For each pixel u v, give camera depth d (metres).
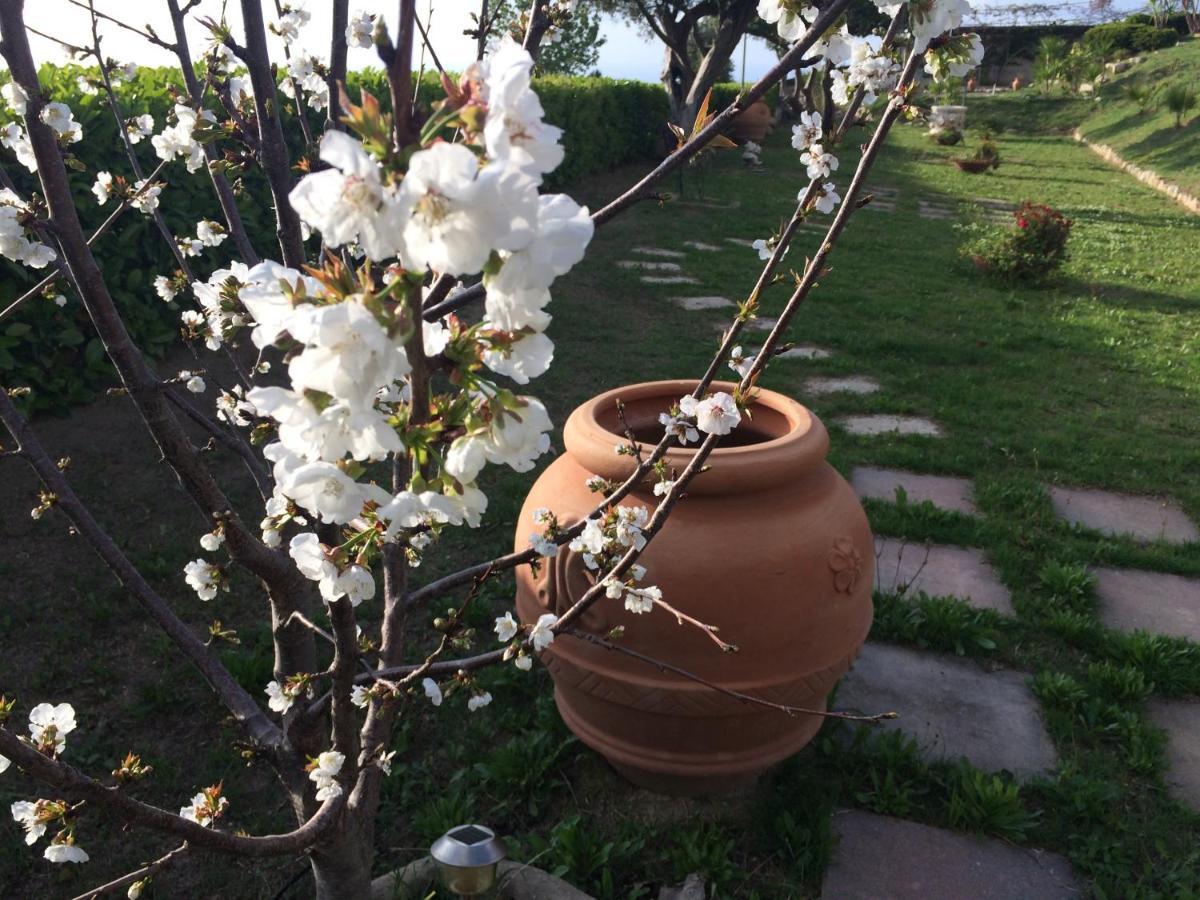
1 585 4.16
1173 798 3.17
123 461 5.31
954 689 3.72
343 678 1.78
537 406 1.19
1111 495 5.54
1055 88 38.47
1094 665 3.75
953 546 4.88
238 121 1.89
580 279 10.19
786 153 24.00
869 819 3.06
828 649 2.78
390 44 1.08
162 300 6.30
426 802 3.12
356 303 0.98
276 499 1.60
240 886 2.82
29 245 2.02
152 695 3.54
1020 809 3.03
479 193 0.86
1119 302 10.35
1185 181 19.28
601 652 2.73
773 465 2.67
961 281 11.12
